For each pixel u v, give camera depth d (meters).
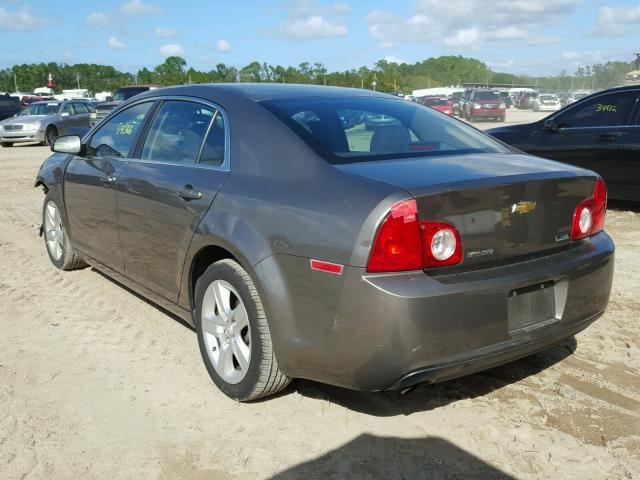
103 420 3.08
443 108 36.19
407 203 2.50
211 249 3.31
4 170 13.77
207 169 3.39
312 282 2.70
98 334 4.14
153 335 4.12
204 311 3.35
